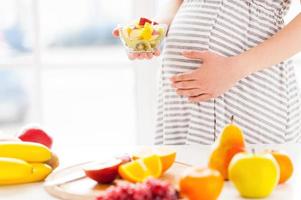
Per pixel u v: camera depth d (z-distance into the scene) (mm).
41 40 2666
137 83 2635
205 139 1653
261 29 1654
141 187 924
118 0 10344
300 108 1740
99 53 11898
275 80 1662
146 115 2652
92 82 8227
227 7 1646
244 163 1078
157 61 2604
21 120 8289
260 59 1570
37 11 2646
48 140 1432
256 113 1652
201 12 1672
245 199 1081
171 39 1714
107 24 11086
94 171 1140
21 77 8383
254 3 1648
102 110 6953
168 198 918
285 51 1575
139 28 1617
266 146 1501
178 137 1711
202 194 1018
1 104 8281
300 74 2646
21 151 1256
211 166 1178
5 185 1224
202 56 1562
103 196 941
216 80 1562
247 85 1638
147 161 1163
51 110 7211
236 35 1647
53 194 1129
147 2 2592
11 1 7312
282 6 1676
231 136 1173
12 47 7410
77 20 11492
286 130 1698
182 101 1688
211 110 1635
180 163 1282
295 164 1319
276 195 1102
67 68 2668
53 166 1306
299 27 1563
